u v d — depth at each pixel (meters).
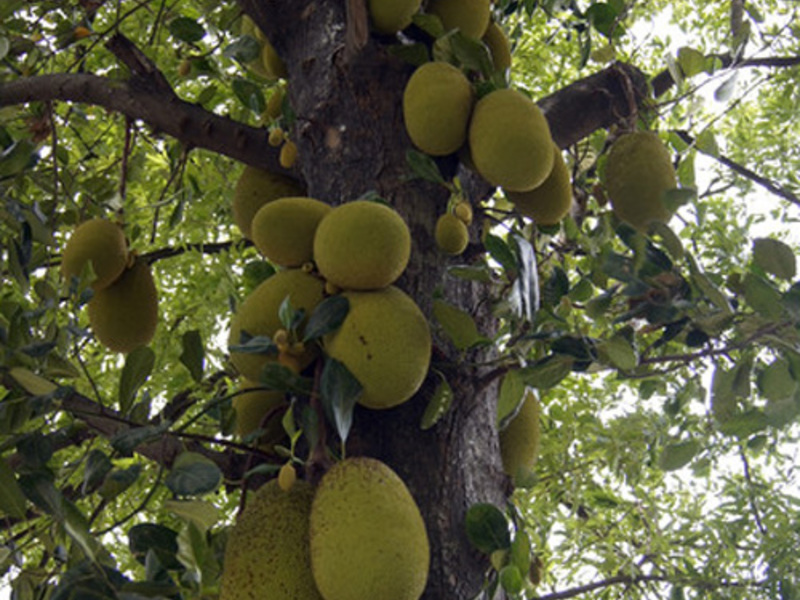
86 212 3.46
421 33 2.42
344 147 2.26
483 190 2.42
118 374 3.95
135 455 3.10
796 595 3.72
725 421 2.26
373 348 1.75
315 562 1.50
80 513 1.62
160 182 4.26
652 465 3.99
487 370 2.10
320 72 2.38
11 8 3.10
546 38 4.62
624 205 2.65
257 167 2.54
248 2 2.50
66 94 2.72
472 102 2.25
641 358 2.24
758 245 2.15
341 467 1.59
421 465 1.86
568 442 3.96
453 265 2.18
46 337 2.17
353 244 1.80
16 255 2.47
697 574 4.02
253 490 2.03
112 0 3.75
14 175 2.61
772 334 2.12
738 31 3.02
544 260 2.81
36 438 1.92
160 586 1.57
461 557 1.81
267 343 1.80
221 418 2.07
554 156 2.38
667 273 2.18
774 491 4.17
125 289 2.64
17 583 1.99
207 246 4.14
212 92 3.38
